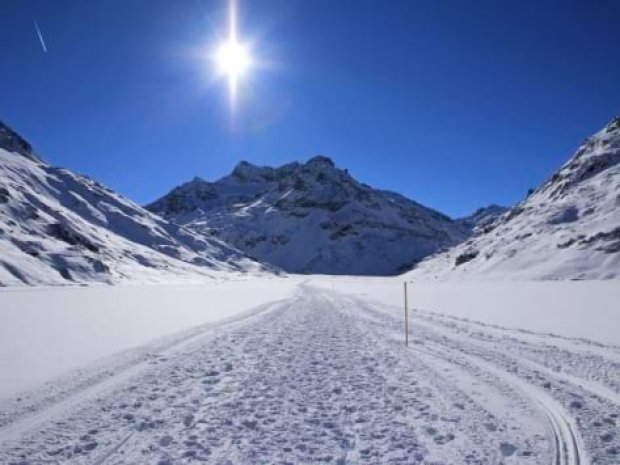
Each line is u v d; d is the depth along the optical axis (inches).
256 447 235.3
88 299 1435.8
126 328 711.7
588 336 605.6
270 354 496.7
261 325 779.4
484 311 1020.5
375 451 230.7
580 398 319.9
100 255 4579.2
